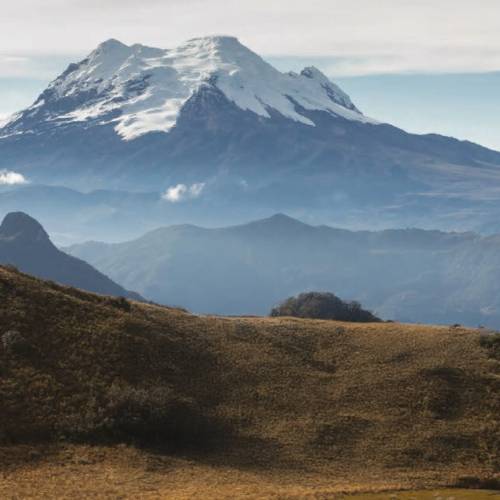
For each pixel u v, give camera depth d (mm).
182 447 73438
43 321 87438
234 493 60625
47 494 58250
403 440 77062
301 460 72688
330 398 84000
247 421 78812
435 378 88188
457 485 69312
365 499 61656
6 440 68062
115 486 61188
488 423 80438
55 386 76750
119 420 73375
